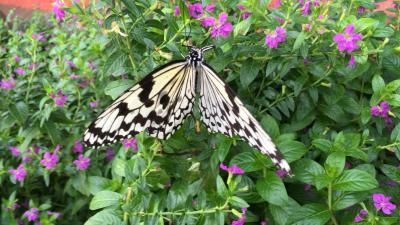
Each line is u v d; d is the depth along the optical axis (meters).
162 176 0.18
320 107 0.20
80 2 0.20
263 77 0.20
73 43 0.30
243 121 0.14
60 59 0.28
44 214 0.24
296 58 0.18
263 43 0.18
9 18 0.43
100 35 0.23
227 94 0.15
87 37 0.32
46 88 0.23
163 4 0.22
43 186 0.26
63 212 0.25
